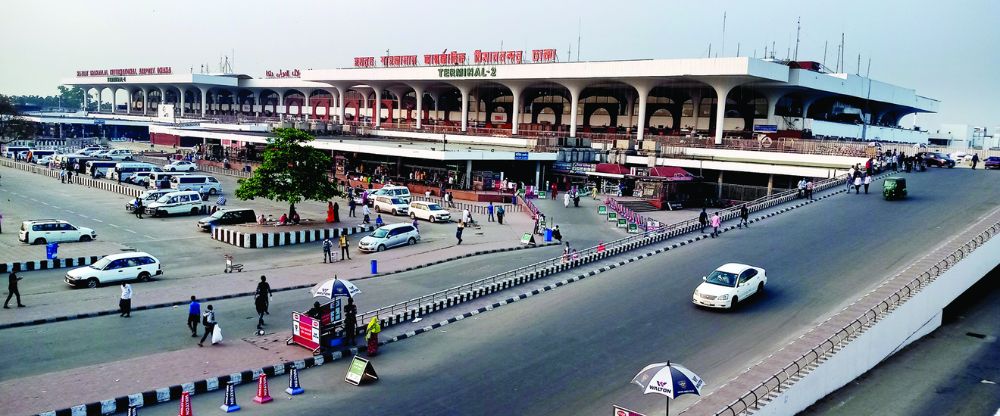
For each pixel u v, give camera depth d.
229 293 34.34
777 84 88.06
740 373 24.30
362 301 33.59
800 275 36.38
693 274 38.12
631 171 76.25
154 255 43.88
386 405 22.39
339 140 97.06
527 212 64.75
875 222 46.47
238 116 167.38
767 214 52.78
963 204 50.19
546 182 83.06
